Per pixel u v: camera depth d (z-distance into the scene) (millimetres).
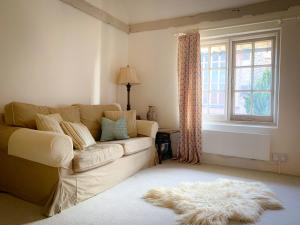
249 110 3607
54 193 2006
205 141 3676
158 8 3986
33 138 2020
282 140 3252
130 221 1878
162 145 3809
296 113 3160
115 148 2639
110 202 2219
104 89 3904
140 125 3523
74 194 2139
